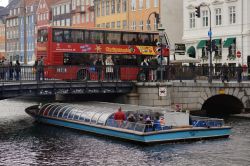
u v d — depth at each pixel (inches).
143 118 1199.6
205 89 1658.5
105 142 1162.0
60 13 4183.1
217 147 1091.3
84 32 1663.4
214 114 1753.2
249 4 2220.7
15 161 964.6
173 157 992.9
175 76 1643.7
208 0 2410.2
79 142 1163.9
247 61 2182.6
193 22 2504.9
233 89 1691.7
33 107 1649.9
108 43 1695.4
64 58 1636.3
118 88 1551.4
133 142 1144.2
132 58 1728.6
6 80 1311.5
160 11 2815.0
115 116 1219.2
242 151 1048.2
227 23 2314.2
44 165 930.7
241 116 1641.2
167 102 1579.7
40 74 1382.9
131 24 3129.9
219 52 2338.8
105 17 3442.4
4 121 1558.8
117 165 929.5
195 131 1170.0
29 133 1302.9
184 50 2255.2
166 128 1147.9
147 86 1562.5
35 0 4665.4
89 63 1667.1
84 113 1339.8
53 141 1179.9
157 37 1761.8
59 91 1422.2
